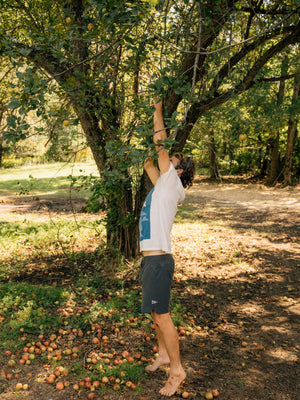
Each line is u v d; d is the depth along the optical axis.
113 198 5.51
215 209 14.74
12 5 6.11
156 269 2.82
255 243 8.98
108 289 5.48
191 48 4.78
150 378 3.32
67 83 3.43
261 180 26.16
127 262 6.36
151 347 3.89
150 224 2.86
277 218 12.71
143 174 6.17
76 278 6.04
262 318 4.84
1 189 19.36
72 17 4.37
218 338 4.25
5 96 6.68
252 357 3.84
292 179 24.44
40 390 3.05
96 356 3.63
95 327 4.23
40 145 19.28
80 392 3.05
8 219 11.09
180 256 7.63
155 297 2.81
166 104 5.32
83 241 8.44
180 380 3.05
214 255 7.79
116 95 5.03
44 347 3.69
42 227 9.66
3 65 7.49
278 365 3.69
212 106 5.70
